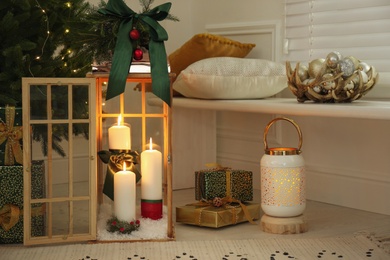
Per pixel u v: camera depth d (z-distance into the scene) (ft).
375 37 9.93
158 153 8.47
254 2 11.95
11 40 8.77
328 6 10.44
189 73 10.33
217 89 10.33
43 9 9.04
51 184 7.86
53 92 7.76
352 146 10.31
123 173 8.17
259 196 11.37
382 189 9.90
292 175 8.57
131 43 7.83
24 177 7.75
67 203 7.89
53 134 7.81
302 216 8.79
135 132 10.33
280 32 11.43
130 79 8.59
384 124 9.80
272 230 8.62
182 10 13.32
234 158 12.53
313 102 9.30
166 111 8.71
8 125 7.98
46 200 7.86
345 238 8.23
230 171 9.45
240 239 8.32
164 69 7.86
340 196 10.54
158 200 8.50
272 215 8.70
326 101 9.04
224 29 12.55
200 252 7.66
